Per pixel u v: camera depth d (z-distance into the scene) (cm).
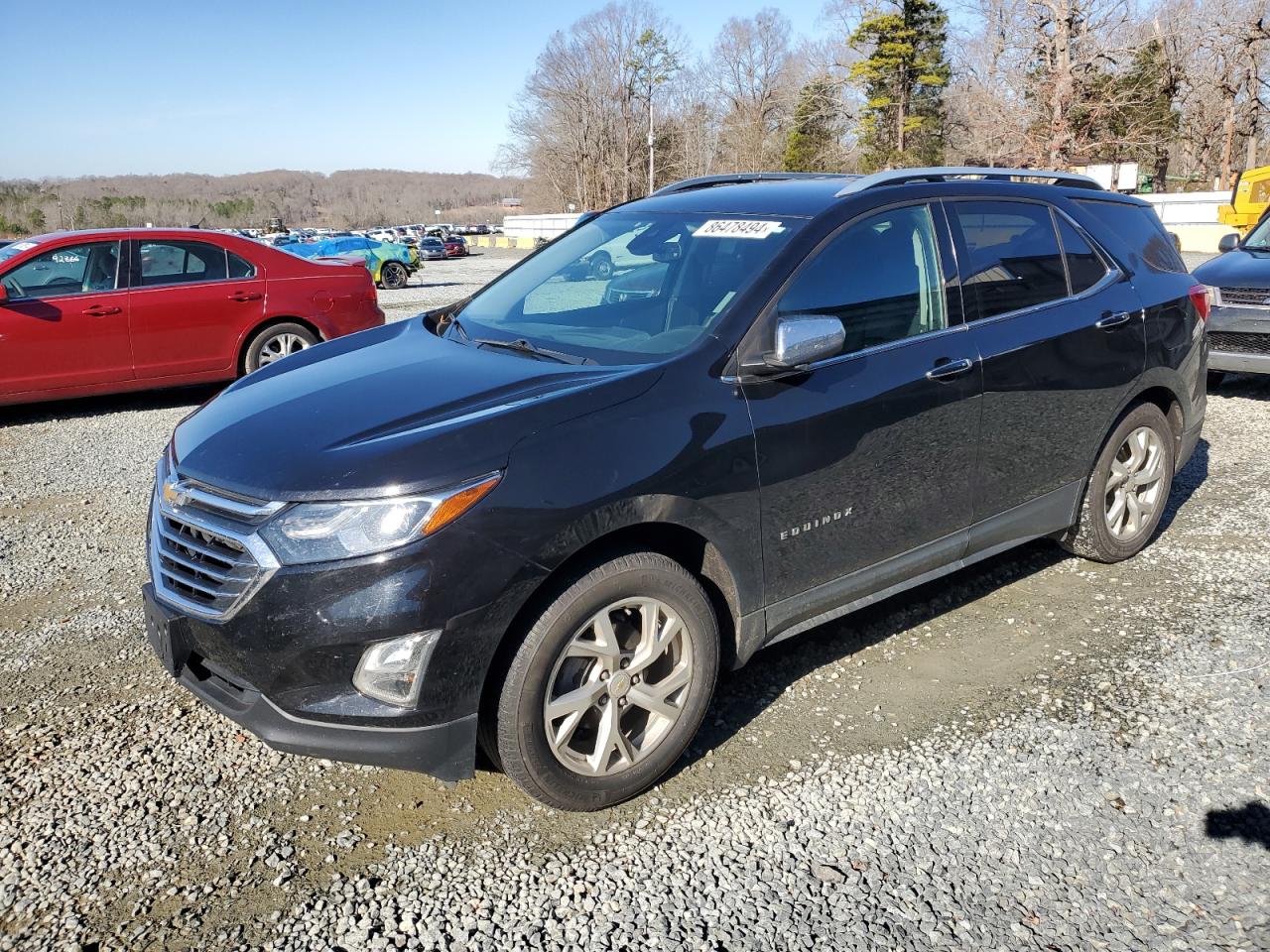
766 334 316
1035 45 3238
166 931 248
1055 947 238
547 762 275
